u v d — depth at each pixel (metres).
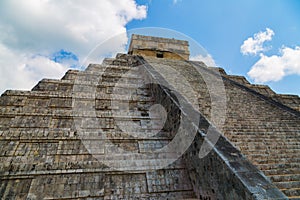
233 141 6.19
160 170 5.30
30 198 4.25
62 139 5.81
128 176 5.07
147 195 4.75
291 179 4.56
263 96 11.66
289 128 7.66
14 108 7.23
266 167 4.98
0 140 5.48
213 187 4.24
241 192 3.45
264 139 6.54
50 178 4.66
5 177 4.50
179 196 4.87
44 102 8.03
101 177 4.87
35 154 5.33
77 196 4.44
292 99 13.98
